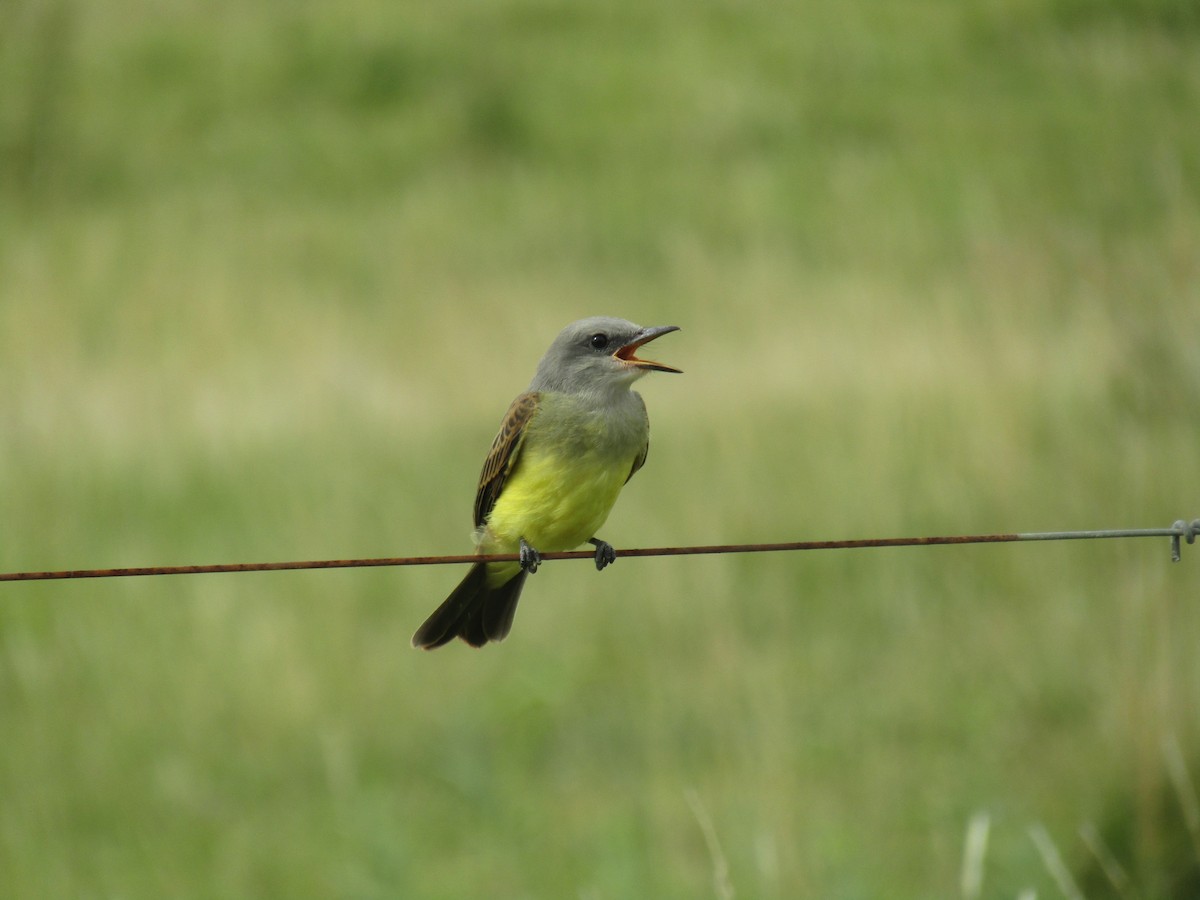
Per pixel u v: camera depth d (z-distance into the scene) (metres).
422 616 12.30
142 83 35.72
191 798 10.20
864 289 19.02
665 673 11.17
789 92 30.33
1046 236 16.67
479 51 34.66
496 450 7.05
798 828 8.98
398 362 18.84
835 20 33.25
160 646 11.54
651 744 10.37
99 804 10.11
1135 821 8.36
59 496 14.84
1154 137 18.25
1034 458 12.66
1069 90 25.58
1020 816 8.89
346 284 23.52
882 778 9.49
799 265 21.64
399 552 13.26
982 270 17.05
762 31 33.75
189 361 19.30
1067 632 10.39
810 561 12.33
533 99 32.00
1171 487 11.30
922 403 14.16
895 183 24.50
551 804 9.93
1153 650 9.23
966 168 24.09
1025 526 11.78
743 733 10.21
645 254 23.92
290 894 9.23
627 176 27.89
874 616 11.62
